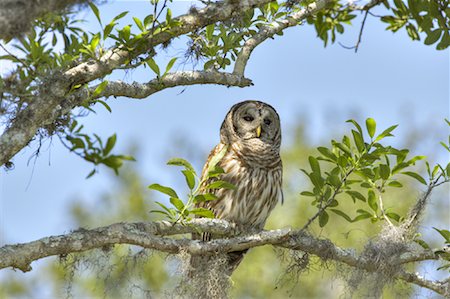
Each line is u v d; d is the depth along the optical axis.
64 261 10.34
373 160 11.20
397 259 11.37
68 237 9.84
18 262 9.52
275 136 14.41
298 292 20.89
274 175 13.97
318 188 11.41
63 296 10.54
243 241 11.16
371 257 11.42
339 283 15.44
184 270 10.58
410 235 11.57
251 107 14.41
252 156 13.79
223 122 14.55
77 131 12.84
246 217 13.66
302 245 11.51
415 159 11.36
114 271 11.28
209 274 10.89
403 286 12.09
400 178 21.31
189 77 10.80
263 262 21.92
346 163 11.23
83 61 10.20
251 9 11.54
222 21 10.84
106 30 9.73
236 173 13.62
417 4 12.70
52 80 9.46
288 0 12.05
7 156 9.16
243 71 11.38
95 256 10.33
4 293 20.22
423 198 11.62
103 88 9.80
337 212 11.59
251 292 21.72
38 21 11.11
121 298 10.52
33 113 9.30
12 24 8.32
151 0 9.94
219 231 11.55
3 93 9.71
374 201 11.67
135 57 10.01
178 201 10.20
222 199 13.47
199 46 11.07
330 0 12.31
